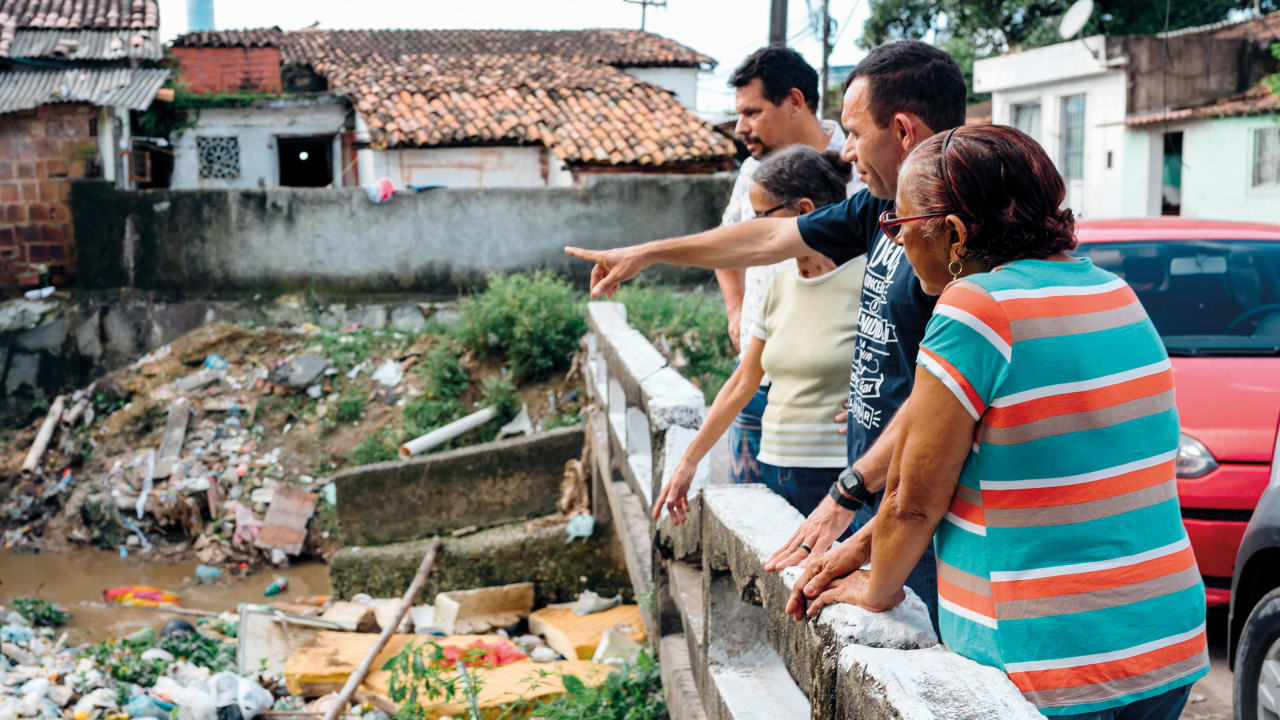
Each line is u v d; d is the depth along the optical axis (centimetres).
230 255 1205
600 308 823
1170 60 1855
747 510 260
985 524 161
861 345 241
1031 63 2089
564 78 1750
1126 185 1883
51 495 1030
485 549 758
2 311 1180
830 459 296
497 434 996
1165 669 161
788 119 398
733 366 965
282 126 1814
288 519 966
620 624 661
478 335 1059
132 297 1191
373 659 620
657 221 1265
